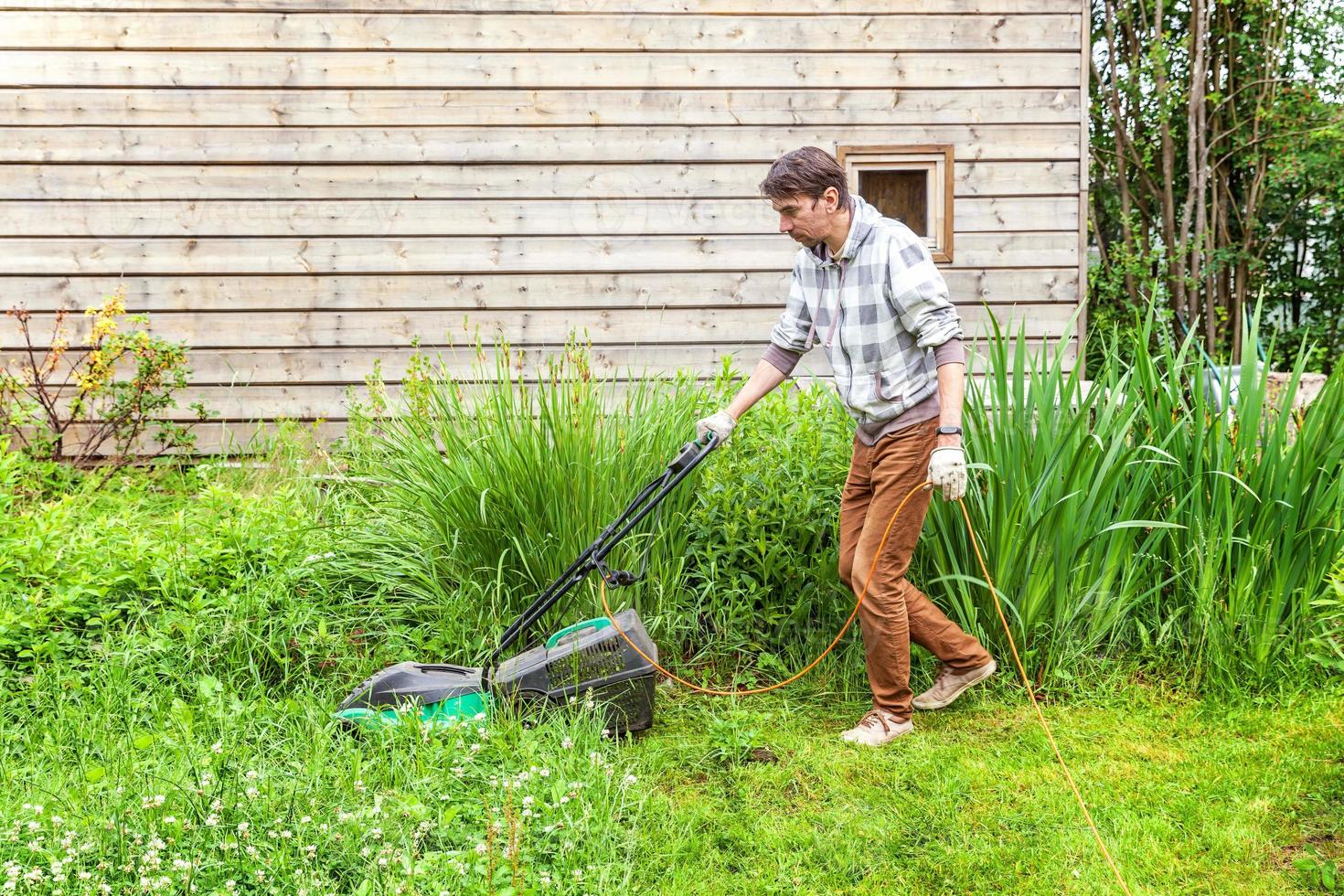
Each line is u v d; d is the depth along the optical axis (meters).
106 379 5.30
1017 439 3.48
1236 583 3.47
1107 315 8.99
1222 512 3.52
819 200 2.87
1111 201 9.90
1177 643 3.57
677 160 5.72
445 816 2.41
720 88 5.70
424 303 5.73
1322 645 3.24
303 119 5.60
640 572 3.56
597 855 2.44
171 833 2.31
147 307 5.65
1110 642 3.56
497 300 5.74
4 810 2.44
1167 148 9.27
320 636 3.41
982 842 2.62
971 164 5.77
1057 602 3.46
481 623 3.52
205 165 5.60
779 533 3.71
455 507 3.55
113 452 5.68
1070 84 5.76
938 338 2.80
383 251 5.69
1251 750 3.05
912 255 2.84
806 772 2.98
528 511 3.49
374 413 5.37
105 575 3.62
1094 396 3.52
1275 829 2.65
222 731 2.81
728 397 4.04
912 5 5.68
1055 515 3.40
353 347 5.73
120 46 5.50
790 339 3.19
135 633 3.36
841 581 3.61
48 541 3.76
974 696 3.41
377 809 2.39
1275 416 3.72
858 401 2.98
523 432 3.55
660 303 5.78
